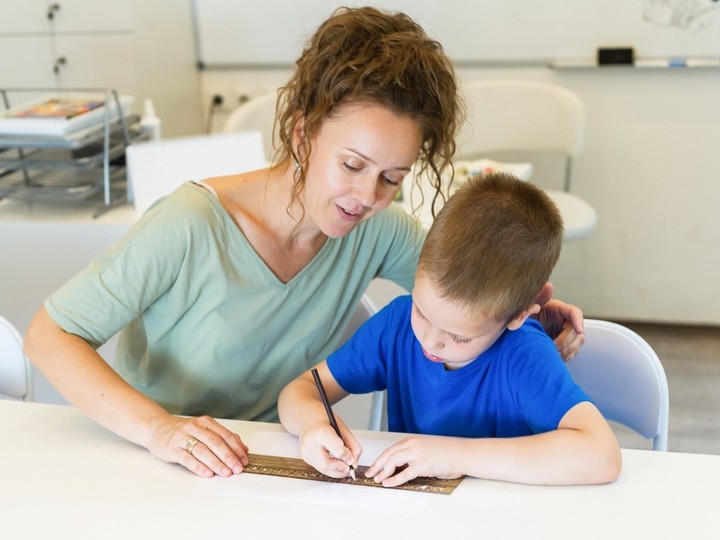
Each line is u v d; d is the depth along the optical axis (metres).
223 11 3.50
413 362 1.28
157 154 2.35
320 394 1.23
